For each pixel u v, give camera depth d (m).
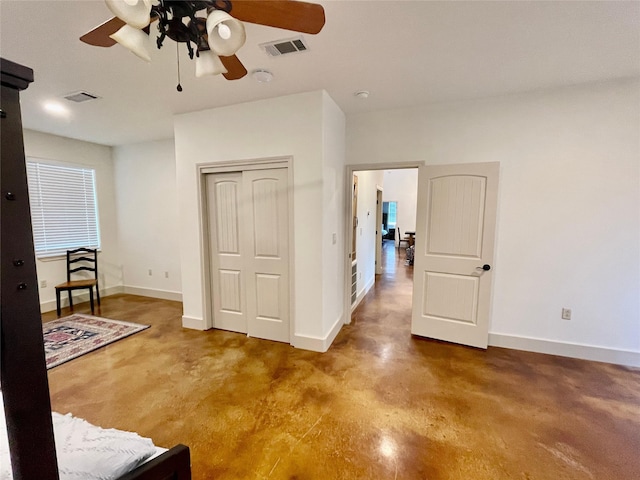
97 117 3.36
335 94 2.76
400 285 5.68
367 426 1.87
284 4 1.13
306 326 2.94
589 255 2.66
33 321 0.62
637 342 2.58
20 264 0.59
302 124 2.74
